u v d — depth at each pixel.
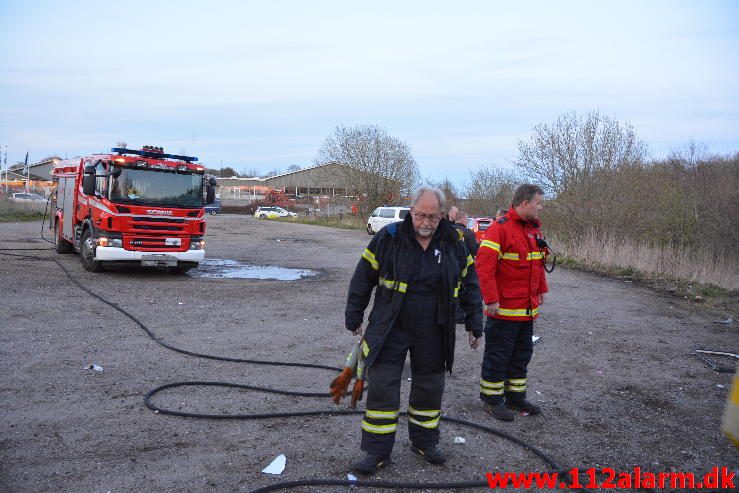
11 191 51.03
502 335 4.86
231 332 7.78
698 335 8.38
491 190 35.41
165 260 12.58
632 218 17.52
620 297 11.55
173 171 12.72
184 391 5.34
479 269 4.75
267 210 53.69
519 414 5.07
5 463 3.79
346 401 5.22
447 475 3.86
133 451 4.05
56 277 11.98
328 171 43.62
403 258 3.74
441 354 3.89
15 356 6.21
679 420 5.04
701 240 15.66
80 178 14.05
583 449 4.37
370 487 3.64
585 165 18.31
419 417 3.97
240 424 4.60
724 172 16.38
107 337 7.21
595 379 6.19
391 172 40.88
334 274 14.40
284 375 5.95
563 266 16.50
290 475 3.77
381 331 3.73
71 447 4.07
